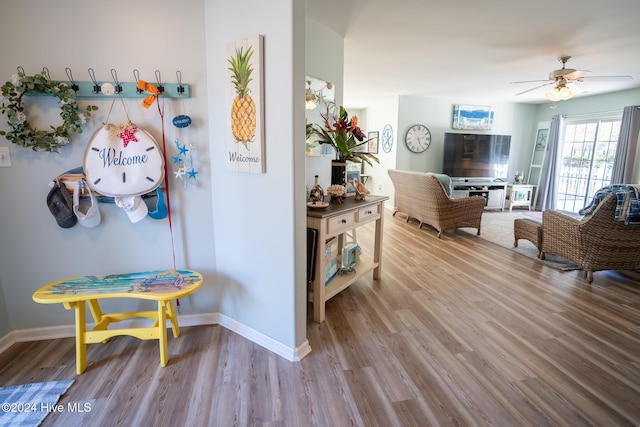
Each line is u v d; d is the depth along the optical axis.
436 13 2.45
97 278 1.81
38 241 1.89
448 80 4.68
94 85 1.75
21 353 1.83
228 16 1.69
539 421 1.39
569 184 6.18
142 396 1.51
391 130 6.35
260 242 1.79
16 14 1.67
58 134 1.75
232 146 1.78
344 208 2.27
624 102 5.09
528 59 3.63
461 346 1.93
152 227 1.98
